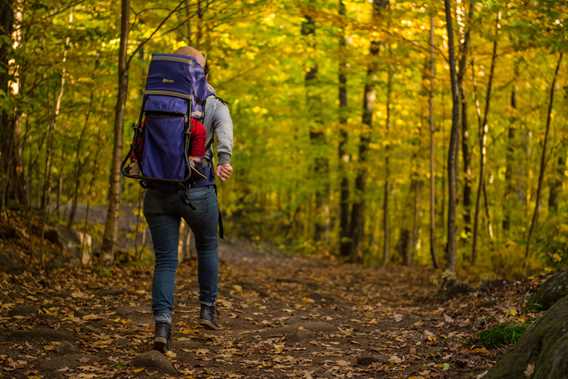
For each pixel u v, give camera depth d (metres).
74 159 10.51
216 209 4.23
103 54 8.47
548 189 16.80
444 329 5.05
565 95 10.09
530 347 3.06
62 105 9.05
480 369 3.64
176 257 4.12
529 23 8.07
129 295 5.97
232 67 10.68
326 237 20.89
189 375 3.65
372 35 9.98
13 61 7.63
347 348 4.48
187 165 3.92
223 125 4.14
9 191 8.41
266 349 4.35
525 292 6.05
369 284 10.26
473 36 10.96
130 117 9.55
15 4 7.29
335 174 17.50
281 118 16.80
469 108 15.12
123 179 11.50
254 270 12.02
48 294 5.68
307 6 9.80
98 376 3.53
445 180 15.94
